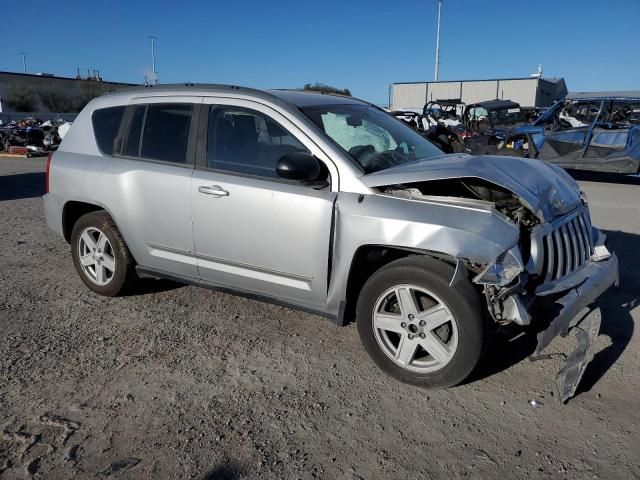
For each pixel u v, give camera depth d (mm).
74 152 5059
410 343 3504
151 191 4441
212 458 2902
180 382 3641
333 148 3768
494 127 15508
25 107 54406
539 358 3385
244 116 4160
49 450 2957
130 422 3207
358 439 3059
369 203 3553
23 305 4941
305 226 3736
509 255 3164
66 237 5277
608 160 12227
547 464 2854
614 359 3910
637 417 3242
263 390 3547
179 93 4539
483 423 3197
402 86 48844
